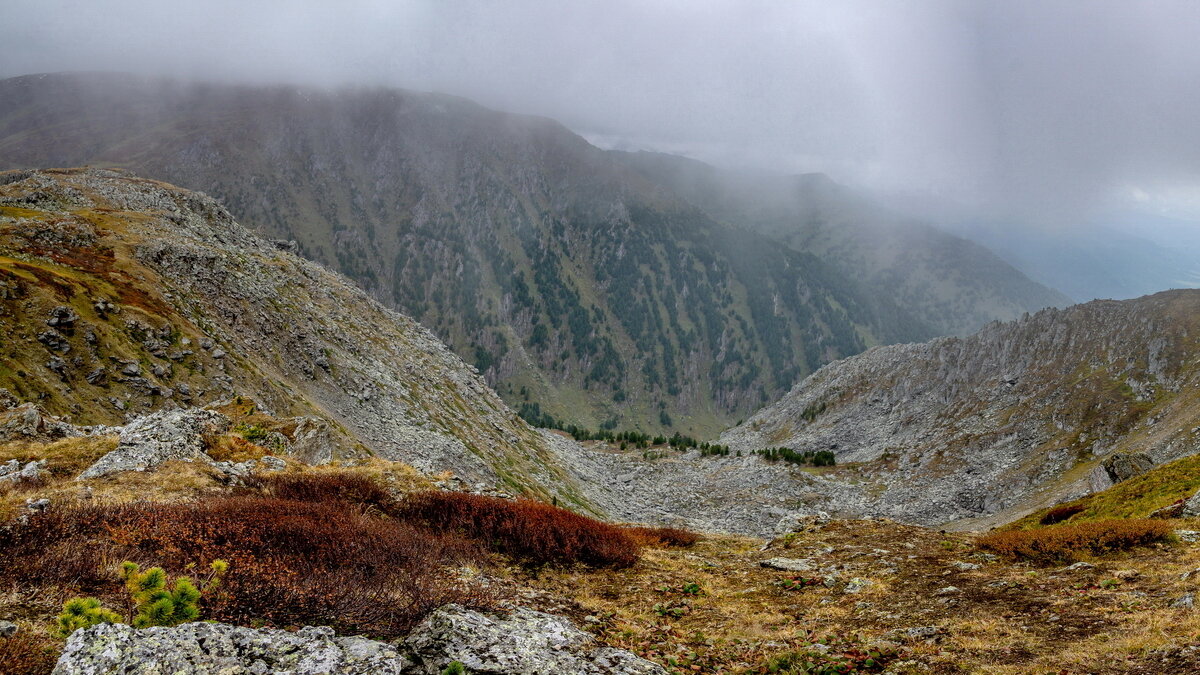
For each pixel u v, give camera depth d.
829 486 139.00
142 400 57.78
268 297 104.88
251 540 13.64
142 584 9.05
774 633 15.70
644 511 131.50
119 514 14.01
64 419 39.12
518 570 20.16
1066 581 17.00
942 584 18.62
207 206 137.62
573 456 175.62
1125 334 154.75
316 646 8.49
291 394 79.50
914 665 12.53
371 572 13.71
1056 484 116.31
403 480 28.12
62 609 9.09
